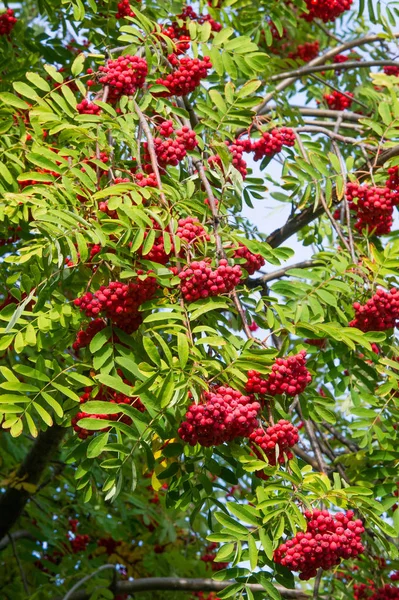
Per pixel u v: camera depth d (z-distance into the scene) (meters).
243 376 3.74
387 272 4.68
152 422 3.68
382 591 5.25
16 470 6.70
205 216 4.28
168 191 4.15
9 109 4.66
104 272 4.02
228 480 4.08
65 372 3.87
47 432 6.18
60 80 4.69
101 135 4.42
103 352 3.88
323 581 5.96
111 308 3.86
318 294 4.52
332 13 6.73
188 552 7.71
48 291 3.96
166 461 4.24
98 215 3.92
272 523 3.68
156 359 3.58
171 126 4.67
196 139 4.75
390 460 4.79
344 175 5.23
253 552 3.56
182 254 4.07
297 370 3.85
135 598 7.20
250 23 6.61
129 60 4.72
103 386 3.92
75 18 5.29
